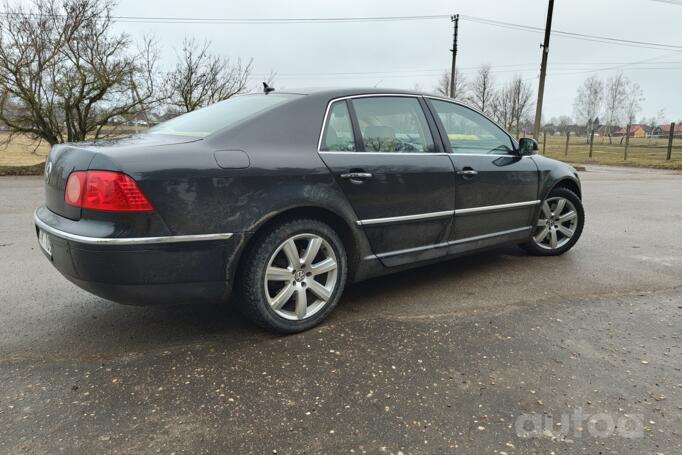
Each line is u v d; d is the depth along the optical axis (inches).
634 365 104.7
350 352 109.2
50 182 109.9
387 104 139.5
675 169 813.9
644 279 163.9
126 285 97.5
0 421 83.2
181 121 133.0
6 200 340.5
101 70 628.4
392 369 101.8
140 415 85.4
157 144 104.3
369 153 128.7
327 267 121.6
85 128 649.6
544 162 183.3
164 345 112.0
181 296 103.7
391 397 91.7
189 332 119.0
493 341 115.3
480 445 78.7
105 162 95.5
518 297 145.6
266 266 111.5
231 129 111.3
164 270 99.3
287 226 113.4
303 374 99.6
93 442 78.4
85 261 95.9
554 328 123.1
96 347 110.7
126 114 668.7
